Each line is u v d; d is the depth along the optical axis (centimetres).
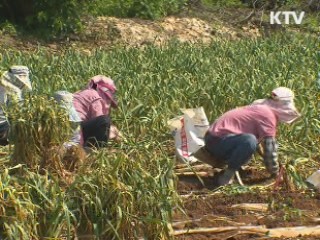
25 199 1367
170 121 1930
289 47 3272
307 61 2892
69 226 1360
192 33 4266
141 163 1453
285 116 1791
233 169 1783
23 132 1675
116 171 1396
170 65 2733
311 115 2109
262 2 4672
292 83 2369
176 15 4484
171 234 1423
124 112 2086
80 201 1388
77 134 1814
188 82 2361
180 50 3117
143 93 2262
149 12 4356
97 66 2648
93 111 1909
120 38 4078
